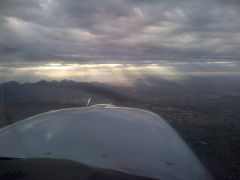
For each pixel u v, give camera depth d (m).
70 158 2.38
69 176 1.84
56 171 1.91
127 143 2.74
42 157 2.30
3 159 2.31
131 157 2.46
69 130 3.02
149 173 2.19
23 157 2.38
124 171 2.16
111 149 2.61
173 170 2.31
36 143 2.67
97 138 2.83
